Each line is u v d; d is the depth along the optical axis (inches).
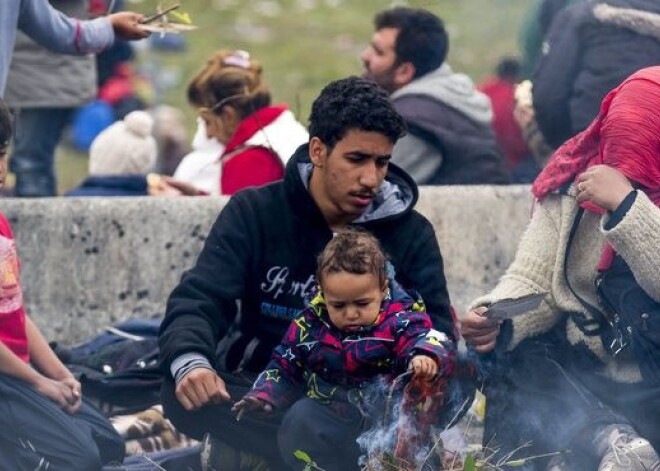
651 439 371.6
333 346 358.0
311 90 1004.6
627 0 453.4
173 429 438.3
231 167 522.0
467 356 390.3
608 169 367.2
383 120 367.9
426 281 382.3
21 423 379.2
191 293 382.6
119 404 419.2
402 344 353.4
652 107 373.1
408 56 537.3
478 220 518.6
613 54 454.9
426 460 361.7
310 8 1190.3
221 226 388.2
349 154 368.8
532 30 565.6
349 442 361.4
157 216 507.5
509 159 597.3
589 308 386.0
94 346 479.2
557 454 386.6
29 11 443.8
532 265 392.2
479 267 518.9
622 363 386.3
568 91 467.2
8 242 391.2
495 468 375.2
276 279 385.7
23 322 393.4
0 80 436.5
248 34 1103.6
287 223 384.5
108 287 505.0
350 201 372.8
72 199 505.7
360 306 352.5
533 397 392.2
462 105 538.0
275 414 374.3
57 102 584.4
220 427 379.2
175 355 374.0
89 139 799.1
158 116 770.8
